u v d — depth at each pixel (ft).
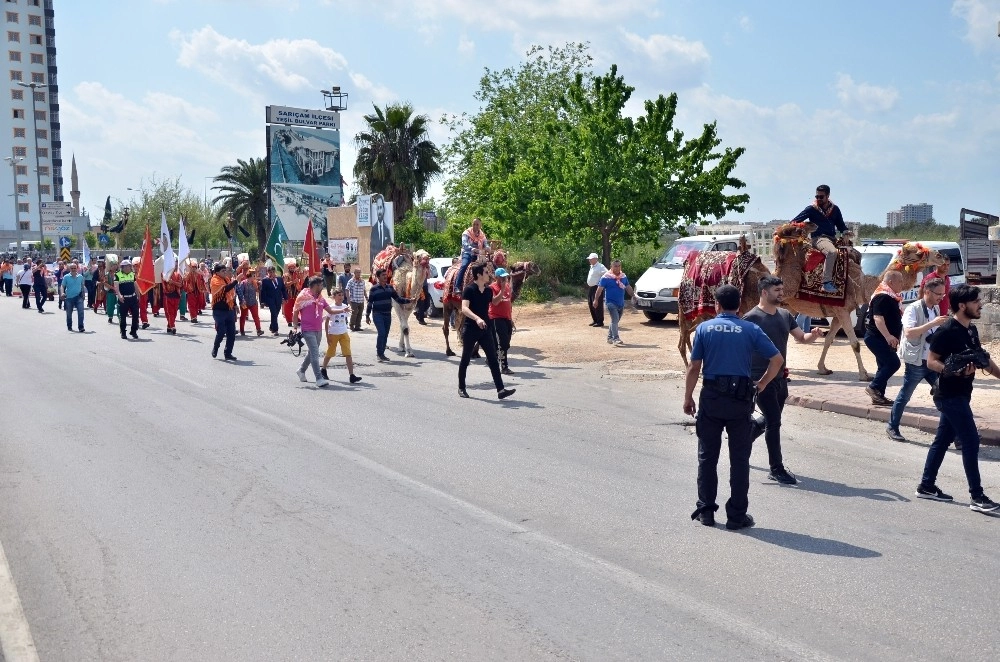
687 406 22.61
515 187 95.81
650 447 31.27
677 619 16.79
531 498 24.95
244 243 245.45
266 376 50.26
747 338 22.08
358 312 75.56
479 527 22.44
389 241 114.93
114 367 54.39
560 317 80.33
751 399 22.00
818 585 18.40
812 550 20.53
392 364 55.21
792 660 15.10
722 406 21.86
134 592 18.52
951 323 23.61
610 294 59.93
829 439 32.07
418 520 23.06
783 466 26.76
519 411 38.45
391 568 19.66
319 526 22.65
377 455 30.27
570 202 89.25
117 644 16.14
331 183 160.66
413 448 31.30
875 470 27.71
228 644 16.06
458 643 15.92
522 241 100.01
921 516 23.06
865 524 22.43
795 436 32.58
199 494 25.68
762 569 19.35
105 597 18.29
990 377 42.78
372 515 23.52
